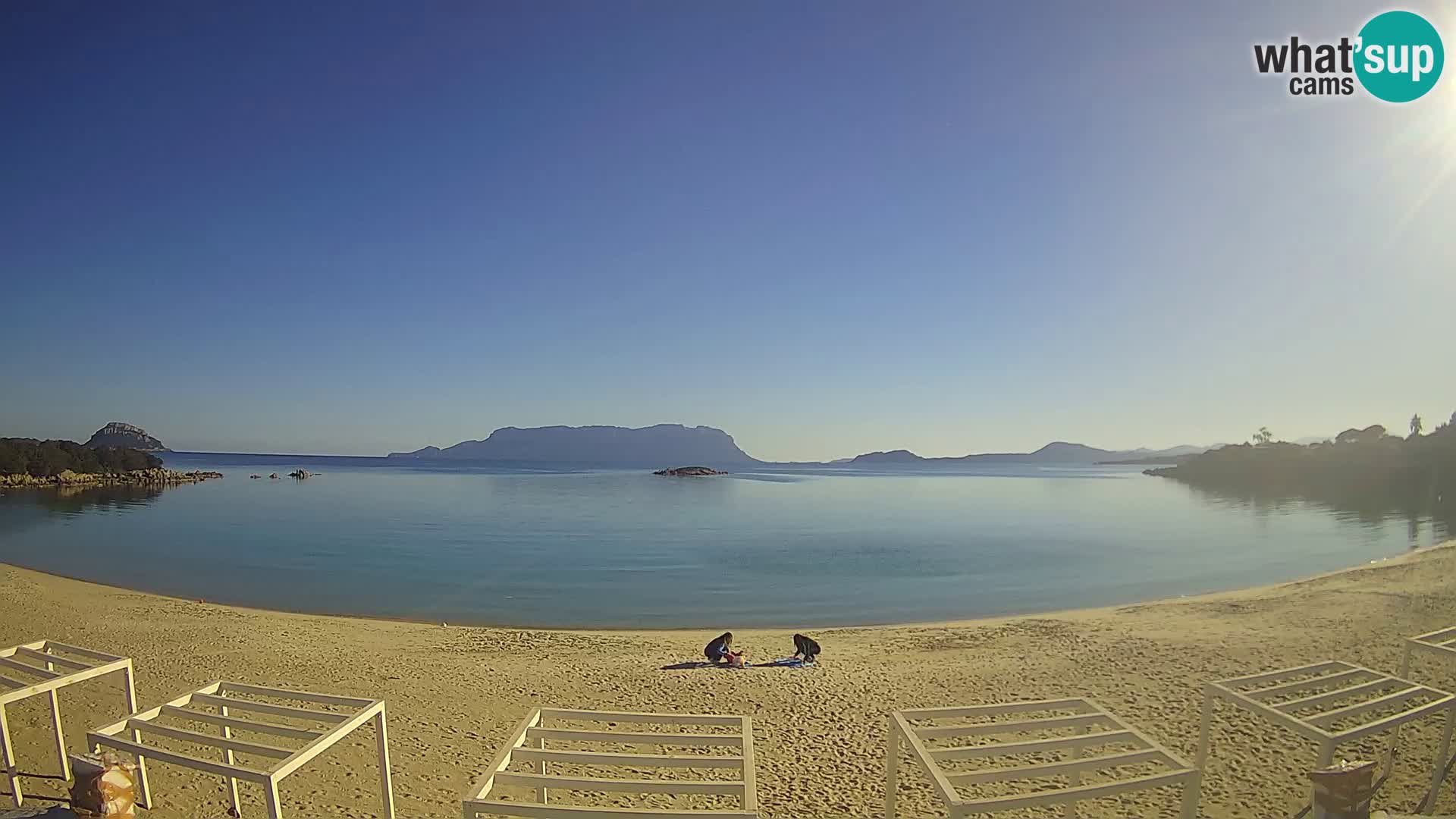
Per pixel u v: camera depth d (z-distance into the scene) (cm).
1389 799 859
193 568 3294
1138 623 2030
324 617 2256
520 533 4903
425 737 1122
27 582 2623
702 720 733
